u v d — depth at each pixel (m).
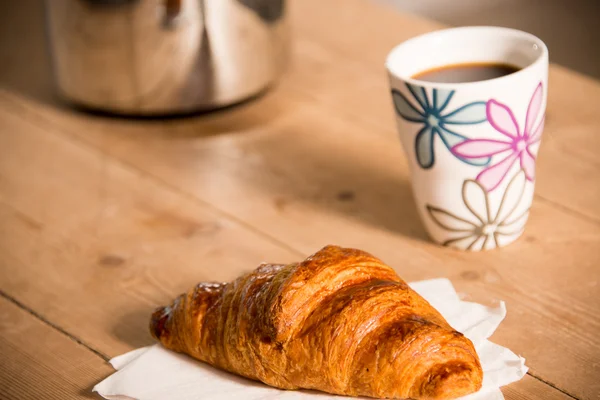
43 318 0.81
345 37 1.13
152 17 0.98
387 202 0.89
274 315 0.70
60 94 1.05
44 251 0.88
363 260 0.72
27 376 0.76
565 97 0.98
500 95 0.77
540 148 0.93
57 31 1.01
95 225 0.90
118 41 0.99
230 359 0.72
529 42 0.80
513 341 0.75
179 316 0.74
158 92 1.01
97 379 0.75
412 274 0.81
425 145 0.80
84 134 1.02
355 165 0.94
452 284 0.80
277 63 1.04
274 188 0.92
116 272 0.84
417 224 0.86
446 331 0.69
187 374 0.73
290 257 0.84
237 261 0.84
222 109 1.04
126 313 0.80
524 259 0.81
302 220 0.88
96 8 0.98
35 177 0.97
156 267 0.85
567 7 1.86
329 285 0.71
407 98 0.79
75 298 0.82
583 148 0.92
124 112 1.03
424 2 1.85
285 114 1.02
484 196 0.80
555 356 0.74
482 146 0.79
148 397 0.72
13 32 1.22
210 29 0.99
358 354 0.69
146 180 0.95
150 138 1.01
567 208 0.86
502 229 0.82
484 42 0.82
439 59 0.83
